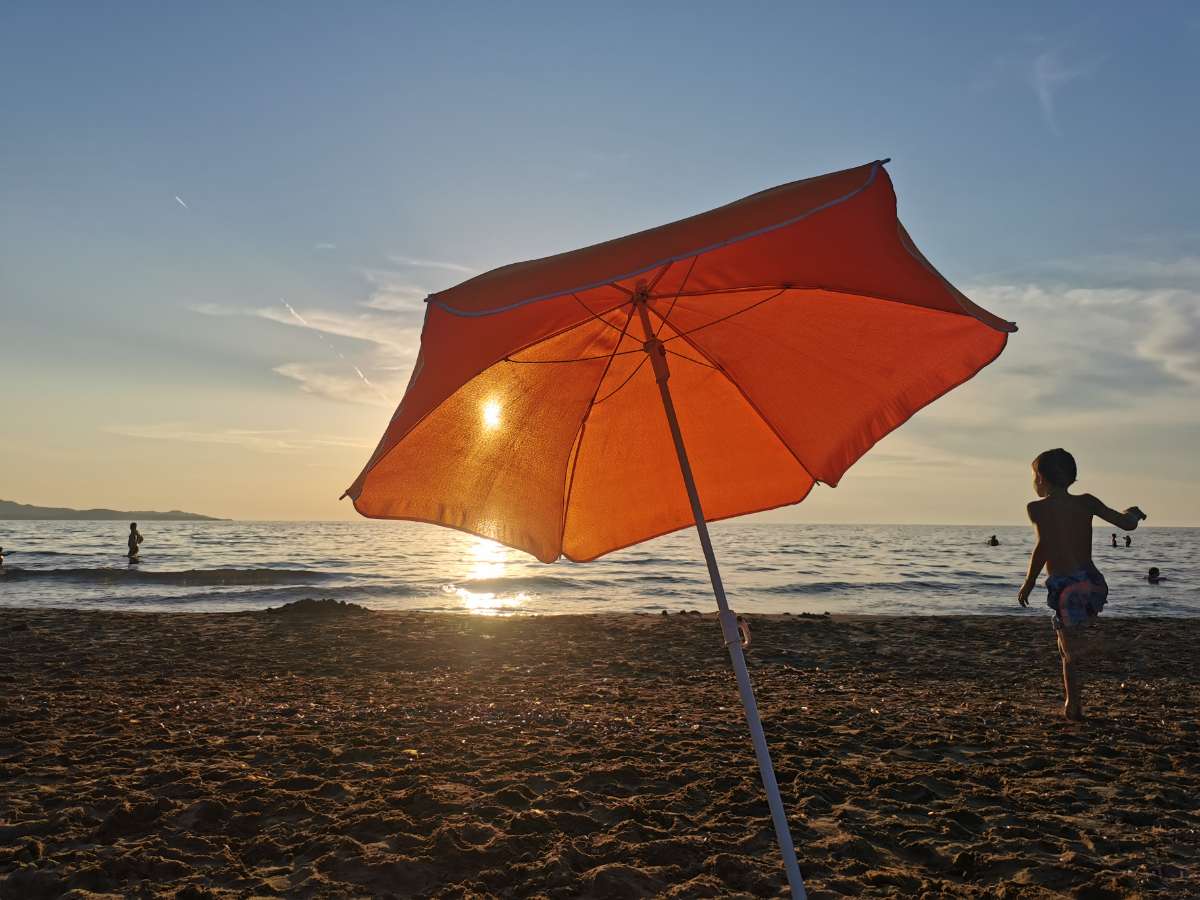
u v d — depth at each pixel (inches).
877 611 888.3
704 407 114.4
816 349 102.4
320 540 2888.8
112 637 473.7
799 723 263.1
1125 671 382.9
